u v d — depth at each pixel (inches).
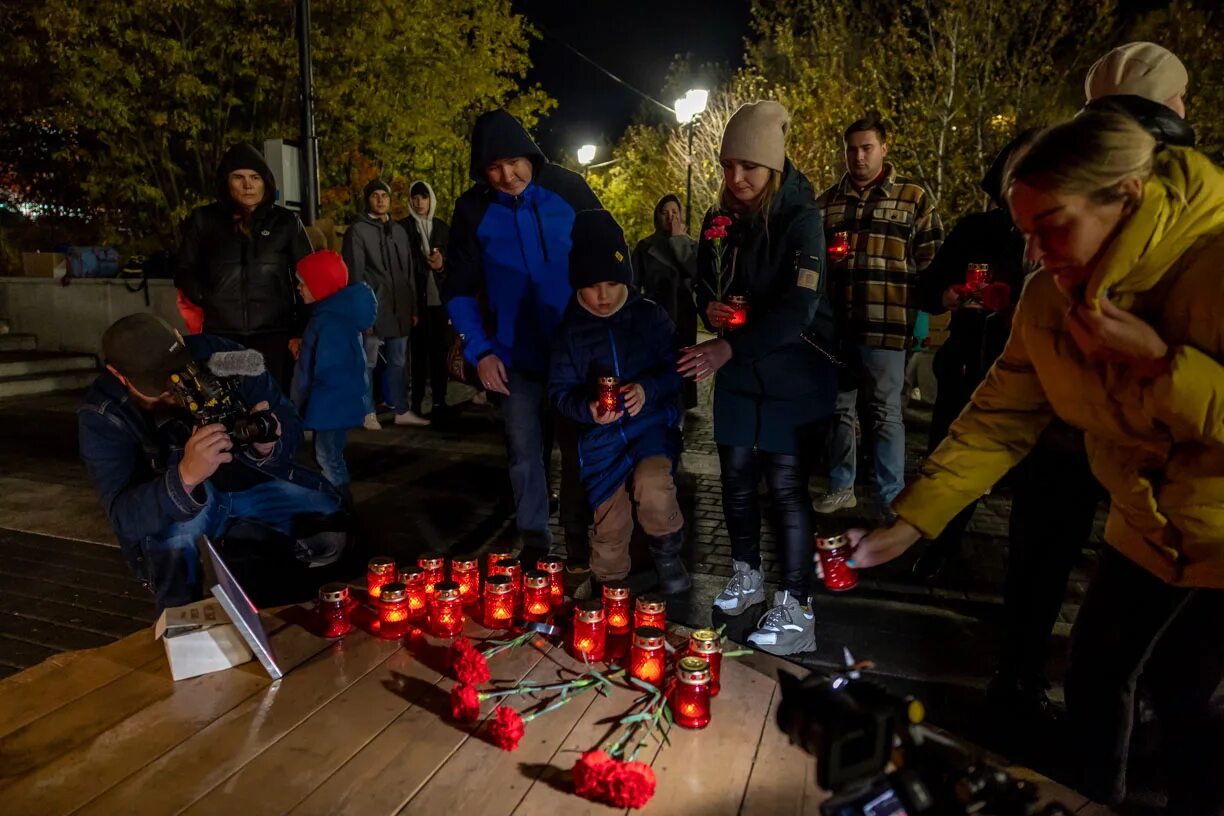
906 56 665.6
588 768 70.7
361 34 621.3
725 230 142.3
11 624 149.1
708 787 73.5
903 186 197.8
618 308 142.3
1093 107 84.0
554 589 111.3
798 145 794.8
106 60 531.5
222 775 73.6
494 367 157.3
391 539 196.7
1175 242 63.5
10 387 372.2
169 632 91.6
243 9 589.0
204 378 115.0
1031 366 80.4
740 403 142.7
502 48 794.8
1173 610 76.6
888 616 157.8
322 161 673.6
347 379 189.5
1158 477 73.5
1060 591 118.2
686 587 155.3
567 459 169.8
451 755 77.4
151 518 115.6
